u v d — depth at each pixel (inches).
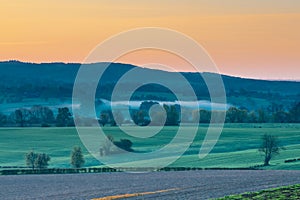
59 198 1959.9
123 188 2197.3
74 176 2844.5
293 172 2952.8
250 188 2074.3
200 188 2127.2
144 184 2335.1
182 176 2711.6
